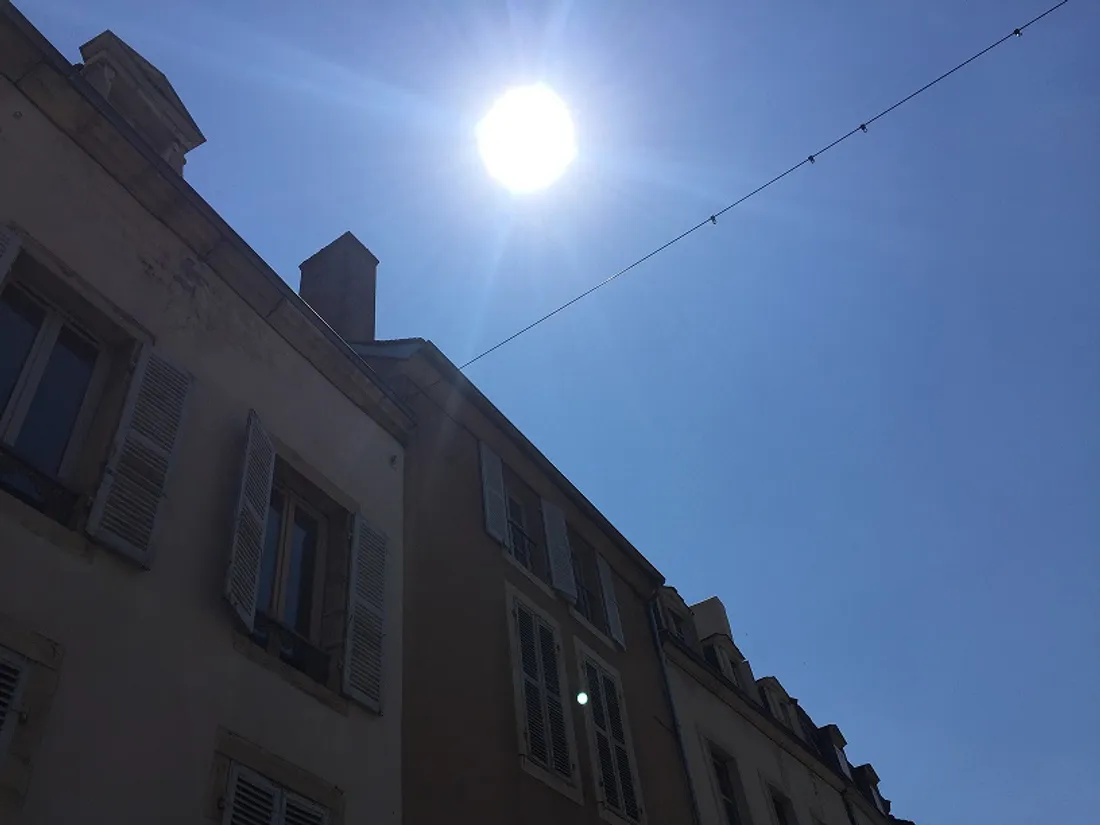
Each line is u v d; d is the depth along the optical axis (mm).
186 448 8047
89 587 6598
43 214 7660
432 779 9062
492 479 12875
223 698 7258
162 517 7418
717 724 17141
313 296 15078
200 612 7414
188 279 8992
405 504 10984
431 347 12562
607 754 12414
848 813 21328
